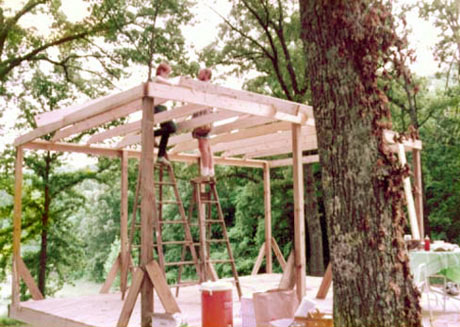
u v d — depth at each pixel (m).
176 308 4.51
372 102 3.20
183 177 20.42
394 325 3.04
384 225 3.12
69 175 17.44
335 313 3.28
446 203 18.98
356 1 3.25
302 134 8.57
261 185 20.06
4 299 22.59
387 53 3.34
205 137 7.50
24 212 16.48
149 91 4.92
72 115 6.43
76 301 7.18
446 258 5.70
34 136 7.42
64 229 20.66
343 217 3.21
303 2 3.47
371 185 3.15
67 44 18.41
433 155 19.09
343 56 3.23
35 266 17.86
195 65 18.16
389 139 7.38
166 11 18.47
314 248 15.64
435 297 6.68
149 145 4.79
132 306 4.52
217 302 4.54
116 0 17.92
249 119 7.41
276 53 17.25
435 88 21.06
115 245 36.12
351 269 3.17
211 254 24.66
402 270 3.12
